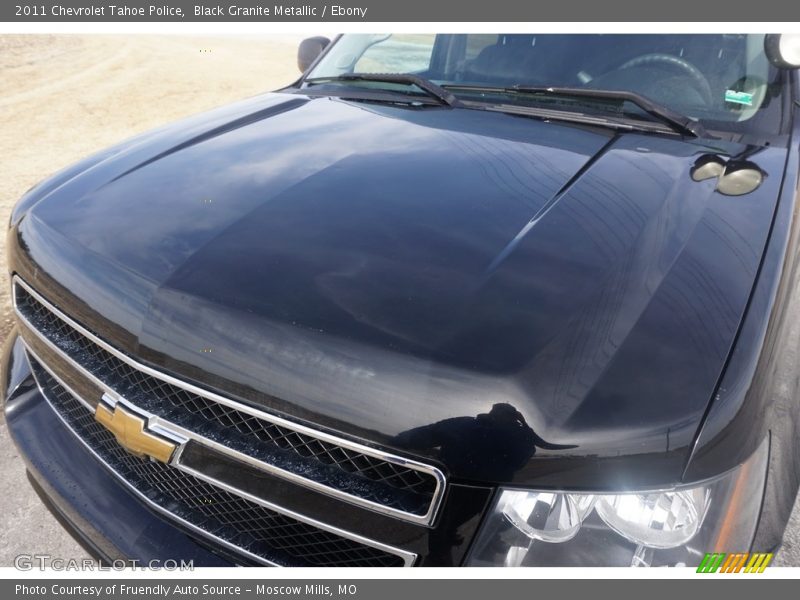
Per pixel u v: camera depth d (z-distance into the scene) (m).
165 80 13.80
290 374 1.20
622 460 1.08
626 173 1.72
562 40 2.39
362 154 1.87
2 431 2.70
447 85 2.47
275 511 1.27
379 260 1.36
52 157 8.06
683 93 2.16
